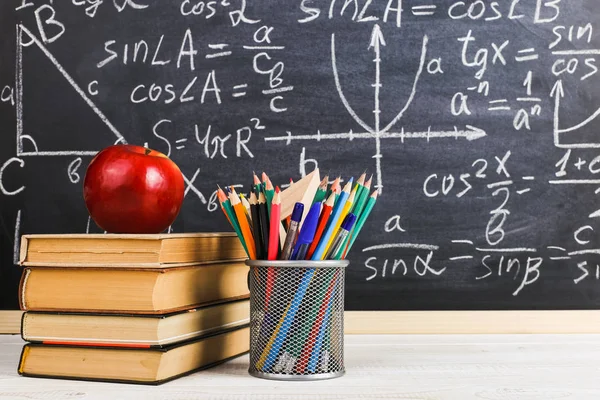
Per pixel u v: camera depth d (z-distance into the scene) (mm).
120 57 1390
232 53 1383
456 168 1357
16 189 1380
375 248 1348
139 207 900
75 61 1394
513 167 1356
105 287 808
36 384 802
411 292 1342
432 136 1360
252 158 1369
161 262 799
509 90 1366
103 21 1396
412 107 1365
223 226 1362
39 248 845
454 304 1340
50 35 1398
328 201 852
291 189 919
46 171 1381
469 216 1352
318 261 836
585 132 1363
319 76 1374
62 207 1375
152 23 1393
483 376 862
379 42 1374
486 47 1372
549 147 1359
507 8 1377
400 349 1093
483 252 1346
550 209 1353
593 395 755
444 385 806
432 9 1376
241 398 735
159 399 728
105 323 811
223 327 940
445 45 1372
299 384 809
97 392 759
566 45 1373
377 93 1367
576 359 992
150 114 1382
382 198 1354
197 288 877
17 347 1146
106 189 894
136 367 801
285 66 1378
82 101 1387
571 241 1350
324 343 852
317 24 1380
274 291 850
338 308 872
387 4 1378
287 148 1368
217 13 1389
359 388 788
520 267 1345
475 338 1234
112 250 814
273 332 848
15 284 1364
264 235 869
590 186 1355
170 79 1384
